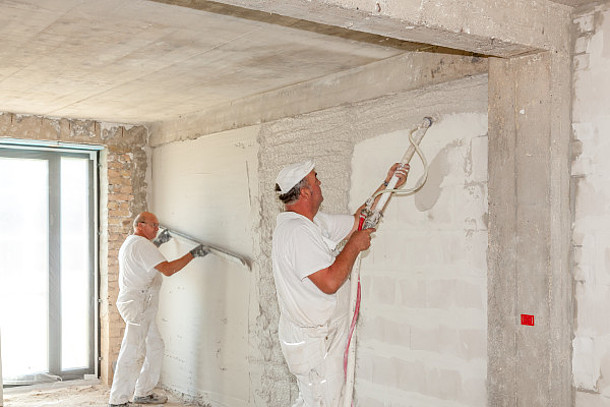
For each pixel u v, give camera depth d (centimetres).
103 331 607
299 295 280
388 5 216
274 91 450
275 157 450
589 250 255
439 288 320
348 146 383
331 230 308
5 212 586
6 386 577
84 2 276
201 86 443
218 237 518
